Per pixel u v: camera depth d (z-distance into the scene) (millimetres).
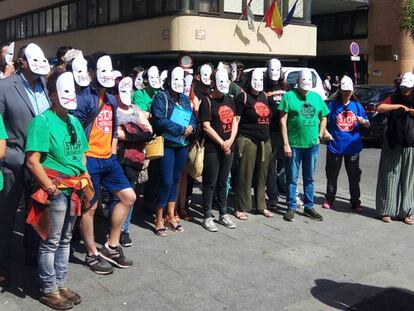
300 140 6465
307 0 22688
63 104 3799
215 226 6027
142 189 7430
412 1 27375
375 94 14070
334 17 31859
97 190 4719
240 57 21453
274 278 4754
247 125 6367
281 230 6145
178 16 19391
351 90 6898
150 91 6582
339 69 32312
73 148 4012
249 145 6379
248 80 6438
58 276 4129
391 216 6668
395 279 4836
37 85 4496
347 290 4566
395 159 6484
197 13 19516
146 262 5020
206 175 5988
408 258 5371
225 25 20234
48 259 3990
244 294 4410
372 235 6082
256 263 5090
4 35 37781
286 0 22156
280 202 7410
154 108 5555
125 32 22531
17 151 4355
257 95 6359
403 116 6367
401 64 28094
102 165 4688
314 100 6516
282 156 7488
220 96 5945
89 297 4258
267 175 6852
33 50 4281
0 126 3826
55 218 3908
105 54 4719
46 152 3871
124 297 4277
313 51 23125
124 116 5254
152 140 5465
